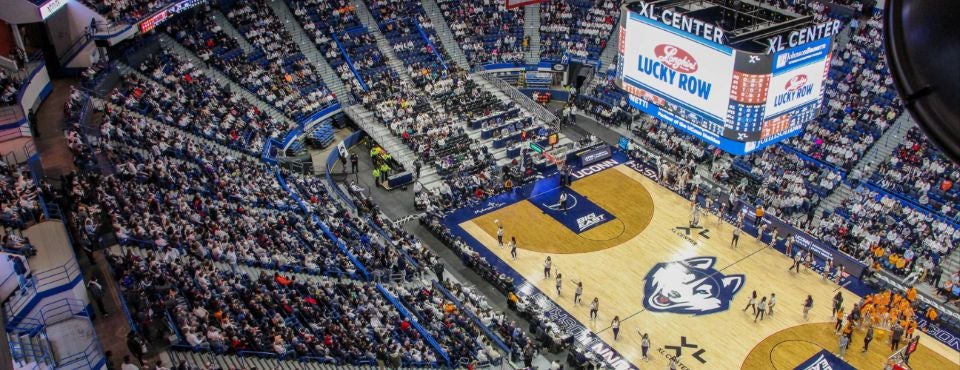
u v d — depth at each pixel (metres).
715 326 37.31
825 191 45.38
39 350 22.59
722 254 42.56
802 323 37.28
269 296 31.14
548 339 35.94
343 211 43.06
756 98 30.61
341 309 32.97
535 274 41.31
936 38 3.76
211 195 37.66
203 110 45.06
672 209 46.81
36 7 38.50
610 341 36.50
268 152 46.28
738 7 32.94
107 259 27.95
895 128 46.88
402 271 38.66
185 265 30.47
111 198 31.89
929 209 42.19
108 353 23.50
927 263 39.38
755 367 34.75
